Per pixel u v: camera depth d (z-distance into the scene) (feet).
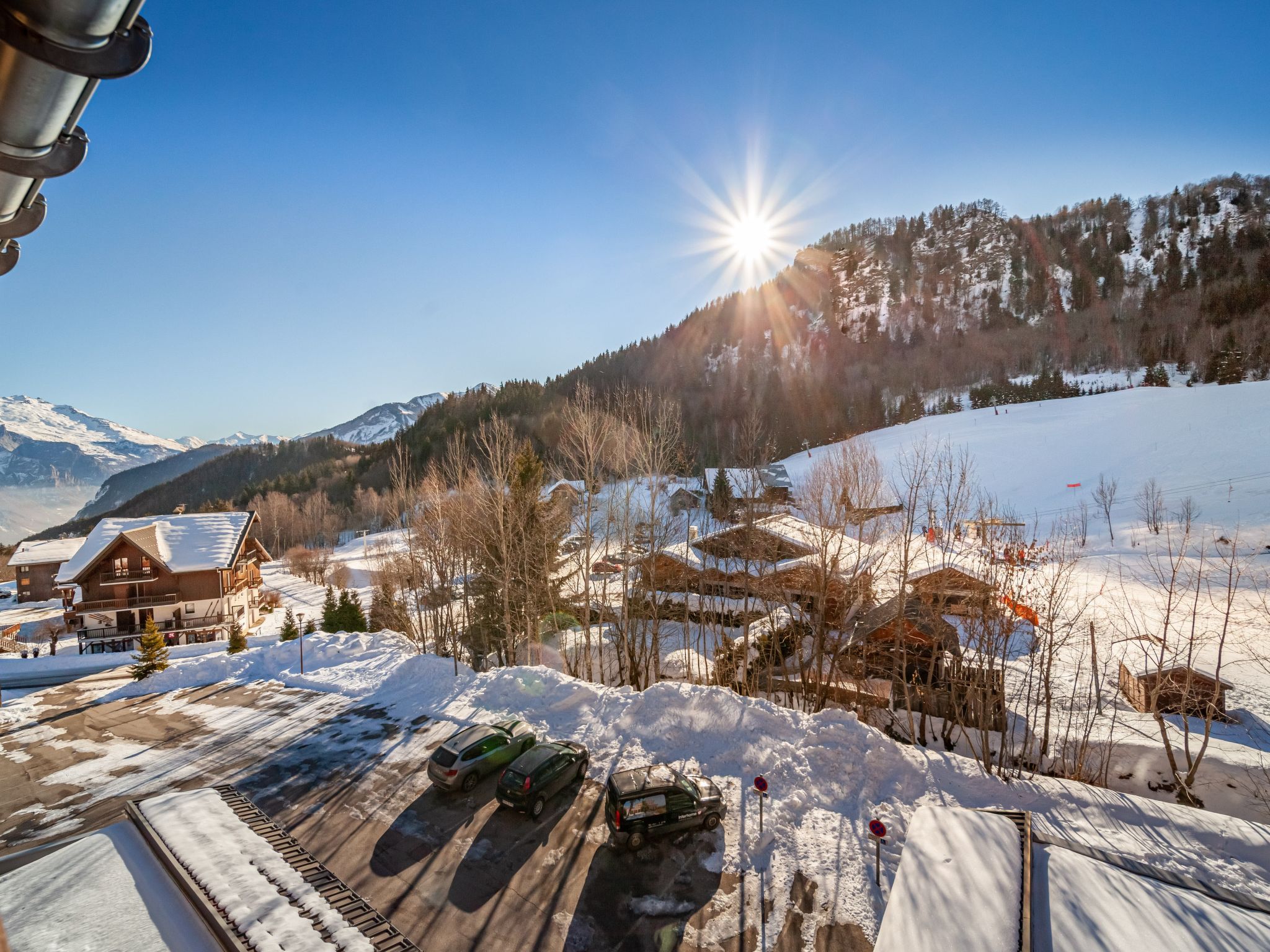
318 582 292.40
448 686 77.46
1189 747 80.48
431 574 130.52
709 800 47.47
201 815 40.14
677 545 149.07
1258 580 152.15
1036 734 87.10
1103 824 46.42
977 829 36.65
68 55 8.96
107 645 155.63
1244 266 652.48
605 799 51.98
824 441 486.79
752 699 61.41
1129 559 184.14
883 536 125.29
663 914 39.60
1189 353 518.37
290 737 68.39
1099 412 391.65
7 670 138.10
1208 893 31.60
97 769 64.23
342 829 50.08
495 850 46.39
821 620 87.25
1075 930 28.76
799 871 42.75
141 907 31.55
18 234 13.34
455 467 134.82
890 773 52.44
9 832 53.36
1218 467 253.24
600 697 67.92
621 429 114.42
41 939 28.96
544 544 108.17
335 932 31.22
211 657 97.81
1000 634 86.84
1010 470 320.09
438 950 37.45
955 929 29.07
